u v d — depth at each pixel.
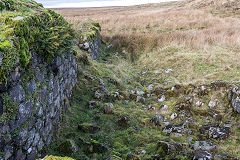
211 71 8.23
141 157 3.74
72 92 5.79
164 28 16.44
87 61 8.12
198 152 3.52
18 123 2.62
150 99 6.99
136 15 22.73
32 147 3.02
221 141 4.13
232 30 13.46
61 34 4.23
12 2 3.89
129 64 11.25
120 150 4.02
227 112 5.22
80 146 3.93
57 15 5.14
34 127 3.10
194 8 25.77
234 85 5.75
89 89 6.48
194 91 6.38
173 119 5.48
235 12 20.80
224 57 9.35
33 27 3.32
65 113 4.88
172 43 12.25
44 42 3.44
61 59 4.64
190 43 11.80
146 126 5.10
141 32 15.83
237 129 4.51
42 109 3.43
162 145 3.77
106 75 8.03
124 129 4.88
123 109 5.86
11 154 2.47
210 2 25.88
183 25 16.70
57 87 4.33
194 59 9.59
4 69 2.26
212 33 13.20
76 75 6.37
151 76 9.35
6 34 2.59
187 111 5.59
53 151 3.63
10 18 2.97
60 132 4.21
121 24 18.05
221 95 5.83
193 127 4.76
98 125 4.89
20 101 2.66
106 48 13.41
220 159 3.37
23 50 2.72
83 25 11.85
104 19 20.16
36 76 3.24
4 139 2.31
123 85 7.89
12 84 2.48
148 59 11.17
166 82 8.31
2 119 2.26
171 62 9.98
